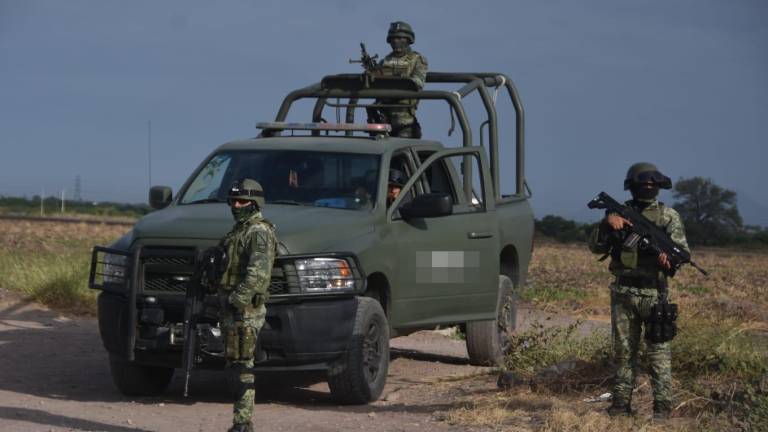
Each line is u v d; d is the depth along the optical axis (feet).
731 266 220.84
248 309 43.93
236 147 65.36
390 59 78.74
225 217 55.47
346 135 69.87
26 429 46.37
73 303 96.32
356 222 57.98
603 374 55.62
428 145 68.90
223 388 63.36
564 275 160.56
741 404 47.98
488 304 68.74
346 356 53.88
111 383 63.57
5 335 79.71
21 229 231.71
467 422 48.60
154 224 55.62
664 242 45.42
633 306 46.37
